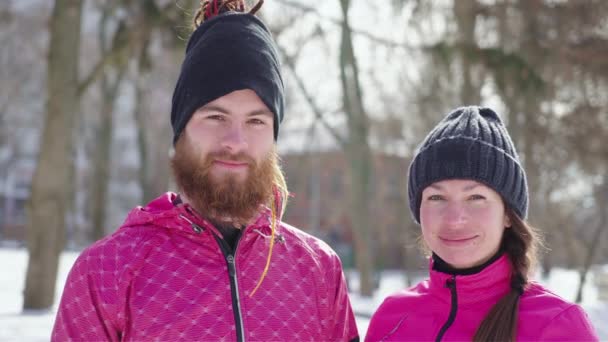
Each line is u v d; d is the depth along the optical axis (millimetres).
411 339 2432
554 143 14773
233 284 2223
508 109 13250
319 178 33625
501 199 2342
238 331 2166
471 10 12188
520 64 11453
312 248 2496
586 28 12547
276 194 2438
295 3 12969
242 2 2492
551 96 13055
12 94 29328
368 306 11125
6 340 6336
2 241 36688
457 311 2371
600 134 14133
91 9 23750
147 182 26578
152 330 2111
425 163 2381
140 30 9906
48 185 8852
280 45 14039
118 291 2125
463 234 2277
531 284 2352
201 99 2184
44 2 26859
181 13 9609
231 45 2240
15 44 27766
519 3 12164
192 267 2207
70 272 2186
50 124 8875
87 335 2102
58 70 8914
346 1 12875
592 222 25453
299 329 2287
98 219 26438
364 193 14398
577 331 2131
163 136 30781
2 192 38719
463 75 12453
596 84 13203
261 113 2225
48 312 8508
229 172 2166
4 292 11312
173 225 2254
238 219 2217
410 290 2646
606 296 15406
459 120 2402
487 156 2297
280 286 2311
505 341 2156
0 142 34156
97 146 27312
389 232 30234
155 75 23531
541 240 2578
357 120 14344
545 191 18969
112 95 25328
